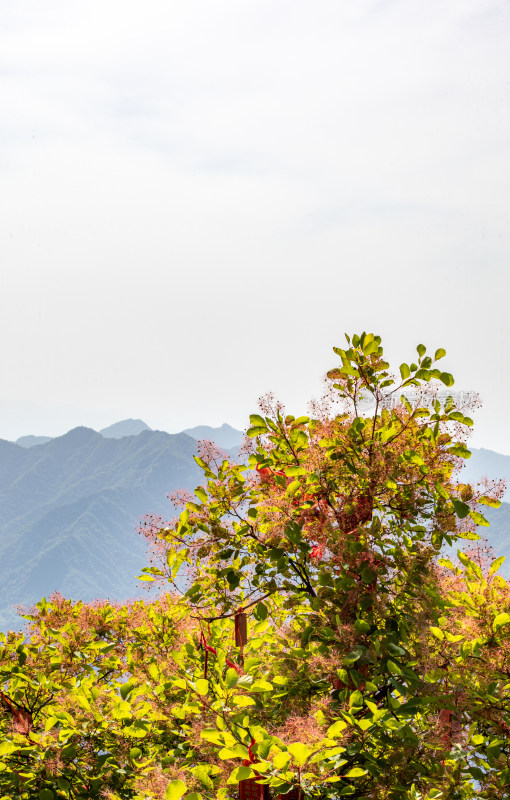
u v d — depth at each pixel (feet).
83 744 16.65
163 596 20.84
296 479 16.31
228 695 12.75
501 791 13.62
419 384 16.26
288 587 16.52
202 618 16.38
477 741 14.30
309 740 11.93
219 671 14.47
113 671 20.56
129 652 20.74
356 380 16.61
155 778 13.74
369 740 14.01
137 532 16.80
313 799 13.60
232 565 17.10
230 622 16.93
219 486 17.17
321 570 15.71
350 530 16.25
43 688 18.71
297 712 14.32
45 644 21.72
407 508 16.26
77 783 16.43
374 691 14.29
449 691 14.61
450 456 16.72
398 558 15.60
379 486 16.14
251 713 14.70
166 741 18.19
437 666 14.90
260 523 17.29
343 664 14.53
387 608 15.47
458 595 15.47
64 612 22.39
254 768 10.93
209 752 14.02
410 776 13.56
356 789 13.93
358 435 16.21
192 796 11.59
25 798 16.28
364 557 14.94
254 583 16.87
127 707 14.94
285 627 16.78
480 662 14.46
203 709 13.60
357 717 14.49
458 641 14.73
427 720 14.65
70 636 19.86
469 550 16.52
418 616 15.26
